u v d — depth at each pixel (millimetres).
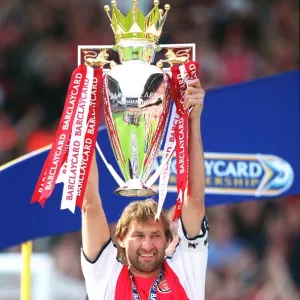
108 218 21531
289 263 36188
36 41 41688
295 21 43469
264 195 21984
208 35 42094
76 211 21516
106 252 17891
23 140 39156
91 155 16812
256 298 35031
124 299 17688
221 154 21922
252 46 42344
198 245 17953
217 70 41031
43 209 21453
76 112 16781
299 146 22031
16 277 28844
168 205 21609
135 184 17094
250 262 35812
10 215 21391
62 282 32469
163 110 17094
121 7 42531
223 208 36719
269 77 21984
